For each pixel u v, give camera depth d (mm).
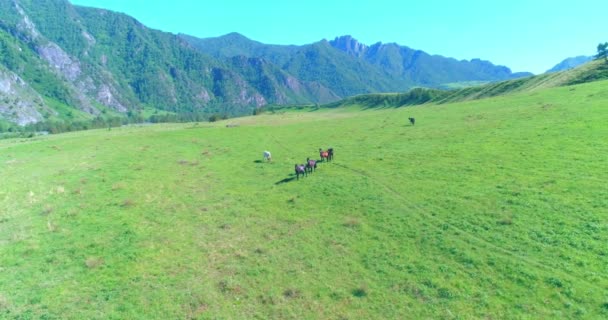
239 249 25859
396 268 22266
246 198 36250
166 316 19328
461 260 22156
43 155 62219
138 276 22906
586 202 25906
